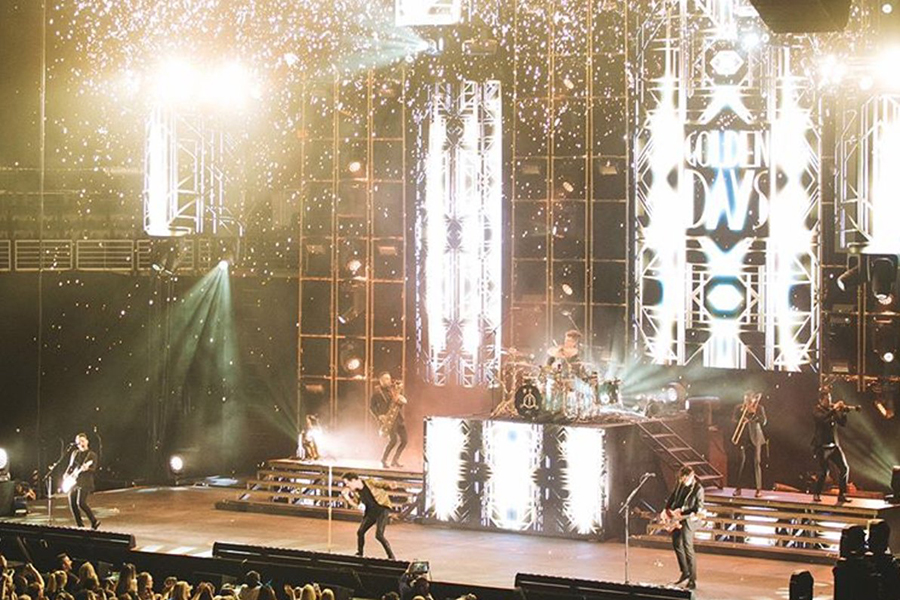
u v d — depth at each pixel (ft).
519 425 117.70
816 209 124.98
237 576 97.55
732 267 127.65
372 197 140.26
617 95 131.54
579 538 115.44
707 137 128.57
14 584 79.46
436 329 137.80
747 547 109.19
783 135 125.90
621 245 131.85
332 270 141.28
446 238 137.39
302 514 124.26
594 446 114.73
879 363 121.29
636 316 131.44
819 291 124.16
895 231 109.91
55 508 128.16
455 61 136.87
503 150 135.74
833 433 113.09
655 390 131.44
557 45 133.39
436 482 120.98
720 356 128.06
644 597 88.38
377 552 109.09
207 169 138.72
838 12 67.77
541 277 134.62
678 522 96.63
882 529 84.17
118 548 100.73
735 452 128.57
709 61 128.47
